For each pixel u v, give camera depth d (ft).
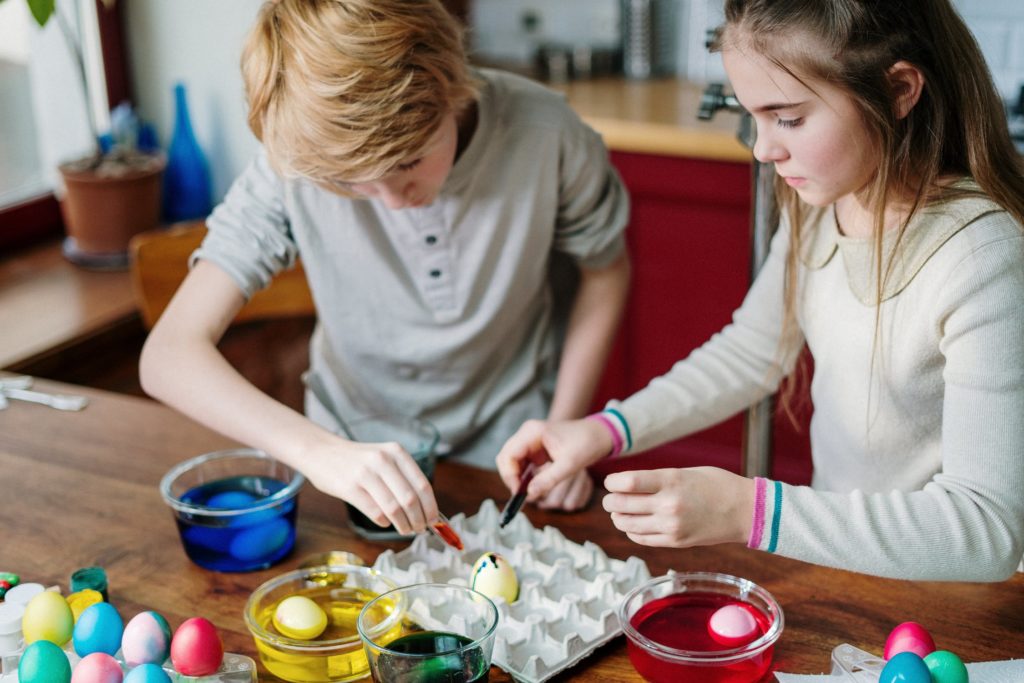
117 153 8.14
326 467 3.89
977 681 3.26
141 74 8.65
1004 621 3.57
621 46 9.45
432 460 4.33
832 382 4.19
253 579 3.94
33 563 4.04
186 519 3.94
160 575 3.97
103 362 7.16
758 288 4.51
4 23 7.91
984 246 3.46
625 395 8.64
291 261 4.93
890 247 3.76
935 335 3.65
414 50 3.76
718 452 8.30
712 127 7.66
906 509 3.45
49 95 8.43
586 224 5.03
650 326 8.36
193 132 8.38
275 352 7.74
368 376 5.27
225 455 4.26
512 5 9.90
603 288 5.26
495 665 3.44
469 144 4.59
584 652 3.45
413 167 3.94
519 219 4.81
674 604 3.60
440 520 3.84
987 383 3.43
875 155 3.40
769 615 3.50
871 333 3.94
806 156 3.36
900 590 3.75
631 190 8.01
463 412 5.32
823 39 3.19
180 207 8.48
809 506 3.47
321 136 3.66
